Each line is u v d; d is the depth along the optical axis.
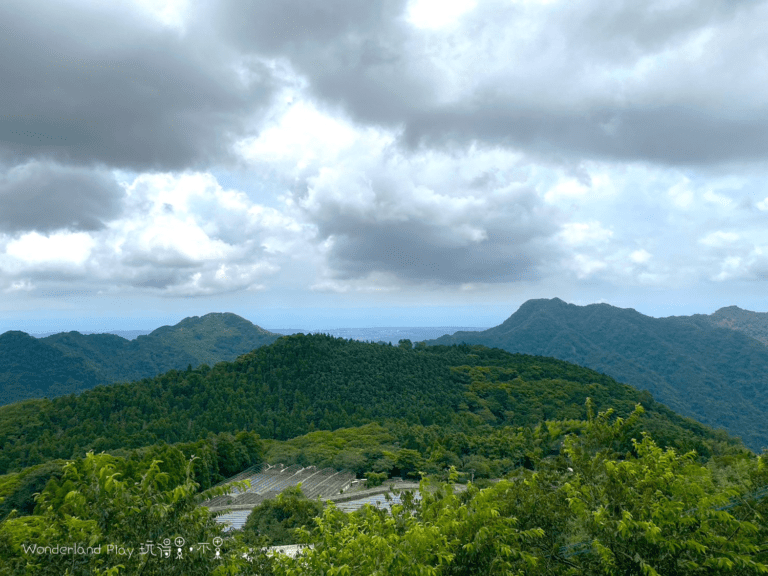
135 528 11.74
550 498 14.27
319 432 121.56
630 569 12.17
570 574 12.95
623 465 13.41
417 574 11.64
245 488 13.66
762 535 13.34
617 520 12.45
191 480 12.97
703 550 11.67
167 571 11.57
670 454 14.13
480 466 80.06
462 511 13.24
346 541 13.81
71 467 12.79
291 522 47.06
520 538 13.57
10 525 12.12
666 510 12.09
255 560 14.81
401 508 15.62
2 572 11.28
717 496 12.39
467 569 12.62
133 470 48.50
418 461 85.62
